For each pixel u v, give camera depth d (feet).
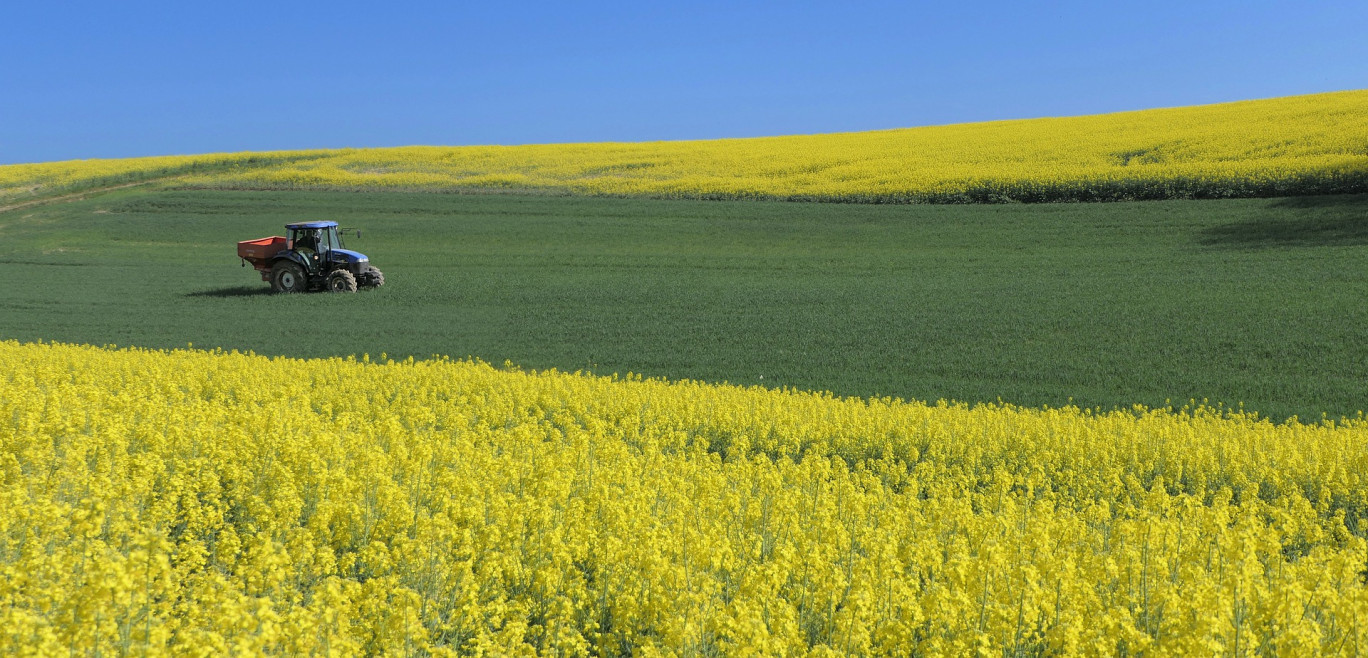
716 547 22.29
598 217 161.79
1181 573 20.90
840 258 125.70
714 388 55.83
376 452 30.17
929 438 42.73
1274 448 39.58
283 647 17.08
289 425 36.81
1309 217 123.54
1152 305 86.43
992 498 32.58
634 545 22.90
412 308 98.73
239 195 190.39
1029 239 128.98
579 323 88.94
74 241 153.58
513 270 123.75
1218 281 95.45
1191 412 54.85
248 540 24.17
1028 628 19.33
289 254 109.40
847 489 29.71
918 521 26.55
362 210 173.88
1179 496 30.45
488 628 20.25
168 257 140.97
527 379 55.57
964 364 68.85
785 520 26.40
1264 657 19.31
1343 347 68.80
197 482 27.55
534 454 34.76
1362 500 34.81
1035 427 43.96
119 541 23.07
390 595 20.99
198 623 17.93
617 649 20.40
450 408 45.39
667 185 182.50
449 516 25.96
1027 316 84.99
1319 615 20.65
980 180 158.81
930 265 117.60
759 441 44.27
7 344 67.67
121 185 216.54
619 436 42.70
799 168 188.65
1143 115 217.56
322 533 24.86
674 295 103.09
